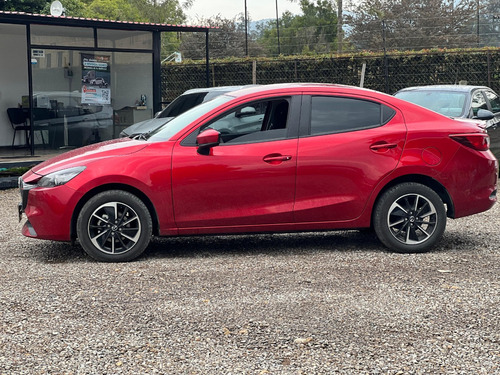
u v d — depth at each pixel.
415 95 12.15
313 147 6.80
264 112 6.87
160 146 6.70
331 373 3.99
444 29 34.44
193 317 4.94
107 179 6.57
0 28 16.53
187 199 6.67
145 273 6.19
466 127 7.07
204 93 12.80
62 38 15.64
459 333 4.59
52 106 15.66
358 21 36.09
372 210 6.97
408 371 4.00
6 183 12.59
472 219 8.89
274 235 8.04
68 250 7.26
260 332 4.63
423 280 5.88
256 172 6.71
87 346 4.41
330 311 5.05
